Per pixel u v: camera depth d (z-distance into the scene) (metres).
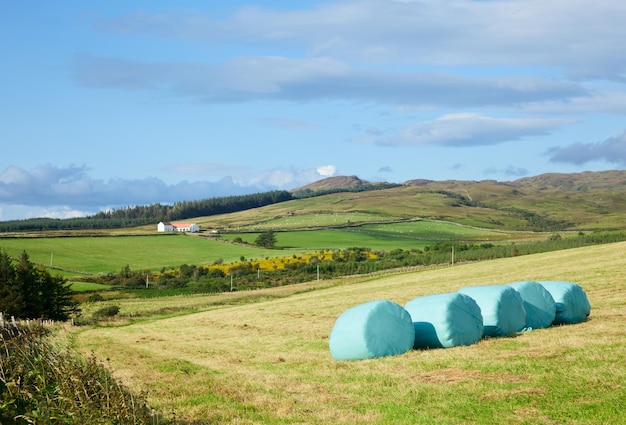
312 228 150.12
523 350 14.88
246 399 12.89
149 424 10.53
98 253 112.19
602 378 11.38
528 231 150.00
